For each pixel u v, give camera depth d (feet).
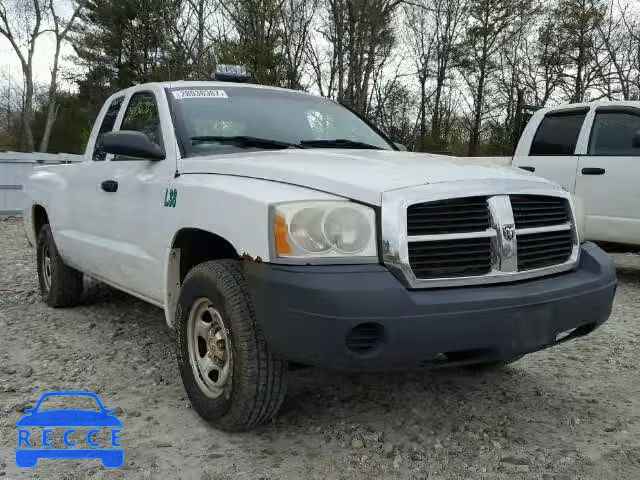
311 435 10.56
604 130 23.58
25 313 18.58
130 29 90.74
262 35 54.29
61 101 136.77
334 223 9.02
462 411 11.68
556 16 100.22
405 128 107.55
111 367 13.88
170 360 14.37
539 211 10.62
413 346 8.82
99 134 16.81
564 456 9.96
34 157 49.03
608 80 82.64
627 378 13.57
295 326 8.81
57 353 14.82
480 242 9.64
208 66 63.05
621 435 10.76
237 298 9.80
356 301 8.61
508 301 9.29
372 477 9.23
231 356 9.96
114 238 14.25
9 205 48.19
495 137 111.24
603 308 10.75
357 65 64.08
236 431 10.50
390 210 9.05
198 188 10.87
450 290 9.23
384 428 10.89
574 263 10.97
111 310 18.84
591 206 23.39
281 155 11.64
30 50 125.49
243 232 9.55
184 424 10.93
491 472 9.43
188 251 12.00
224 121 13.38
